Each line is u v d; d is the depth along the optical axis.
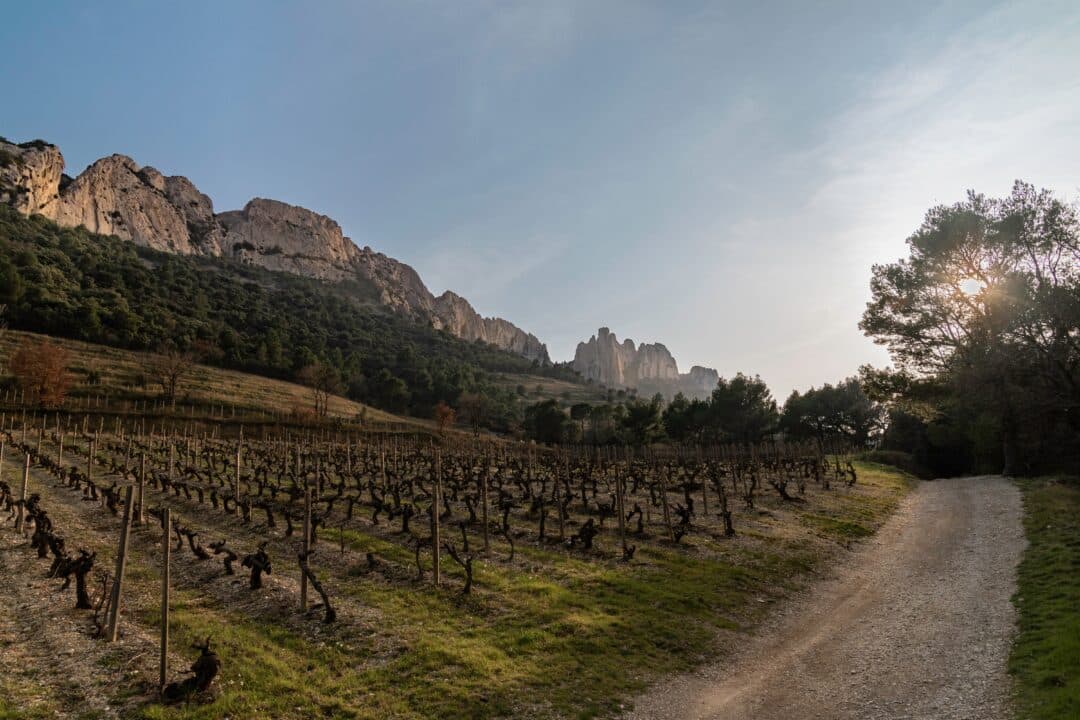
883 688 13.38
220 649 14.13
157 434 74.75
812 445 65.94
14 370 83.06
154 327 123.69
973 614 17.75
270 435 84.19
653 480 39.25
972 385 42.59
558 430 115.25
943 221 44.75
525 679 13.39
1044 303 37.91
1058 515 28.52
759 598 20.08
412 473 45.31
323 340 173.12
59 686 12.04
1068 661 12.80
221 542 20.11
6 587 17.69
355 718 11.56
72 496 33.16
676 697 13.13
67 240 167.62
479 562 22.38
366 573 20.66
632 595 19.27
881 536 29.88
